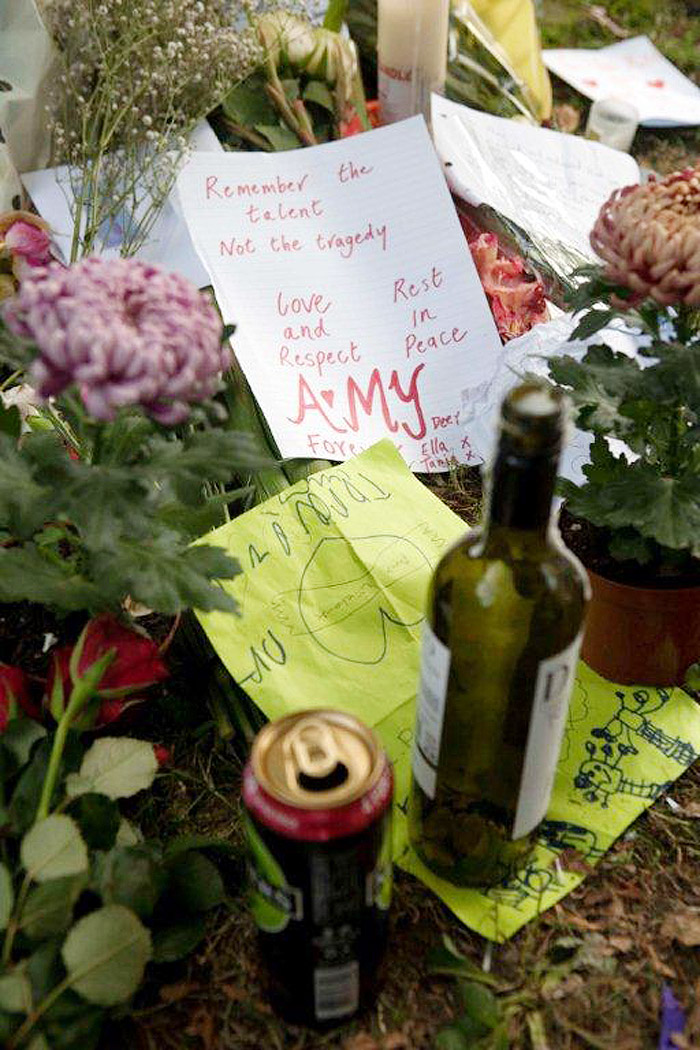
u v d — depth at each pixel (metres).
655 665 0.70
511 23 1.21
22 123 0.97
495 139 1.08
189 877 0.57
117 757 0.59
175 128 0.95
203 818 0.65
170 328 0.47
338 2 1.10
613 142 1.28
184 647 0.75
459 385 0.90
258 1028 0.56
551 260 0.98
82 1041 0.50
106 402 0.45
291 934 0.50
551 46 1.60
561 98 1.39
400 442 0.88
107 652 0.57
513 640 0.52
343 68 1.06
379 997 0.57
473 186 1.00
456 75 1.16
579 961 0.58
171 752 0.69
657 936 0.60
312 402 0.88
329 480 0.79
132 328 0.47
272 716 0.66
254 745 0.48
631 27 1.64
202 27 0.94
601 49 1.51
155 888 0.54
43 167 1.02
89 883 0.53
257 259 0.91
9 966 0.51
